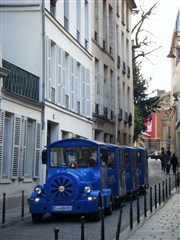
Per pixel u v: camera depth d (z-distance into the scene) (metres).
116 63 42.06
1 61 19.22
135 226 14.94
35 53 23.61
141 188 27.64
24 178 21.64
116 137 41.12
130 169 24.28
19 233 13.90
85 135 32.31
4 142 20.16
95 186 16.94
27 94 22.09
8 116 20.45
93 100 35.03
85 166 17.28
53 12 26.38
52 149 17.80
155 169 53.19
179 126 59.72
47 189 16.02
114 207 20.83
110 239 12.62
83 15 32.78
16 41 23.73
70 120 28.81
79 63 31.20
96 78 36.38
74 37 29.56
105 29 39.19
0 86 19.11
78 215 18.06
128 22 48.88
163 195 23.00
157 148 94.75
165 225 15.05
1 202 19.23
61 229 14.62
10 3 23.83
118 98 43.53
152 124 92.94
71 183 15.89
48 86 24.42
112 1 41.16
